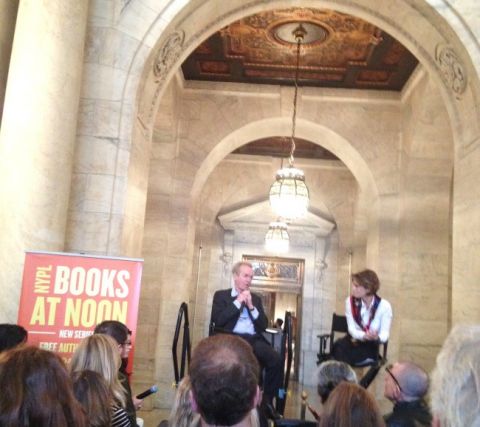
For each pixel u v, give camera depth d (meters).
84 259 4.82
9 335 3.60
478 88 6.17
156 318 10.43
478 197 6.27
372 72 10.17
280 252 16.77
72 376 2.77
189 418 2.46
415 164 10.02
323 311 17.11
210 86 10.98
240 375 1.76
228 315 4.91
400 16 6.90
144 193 6.88
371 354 5.45
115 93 6.14
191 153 10.94
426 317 9.75
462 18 6.22
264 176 16.14
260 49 9.66
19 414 1.75
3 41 5.52
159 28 6.25
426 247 9.90
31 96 5.16
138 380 10.18
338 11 7.43
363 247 15.09
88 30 6.20
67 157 5.39
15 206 5.00
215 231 17.02
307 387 15.88
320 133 11.24
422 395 3.17
